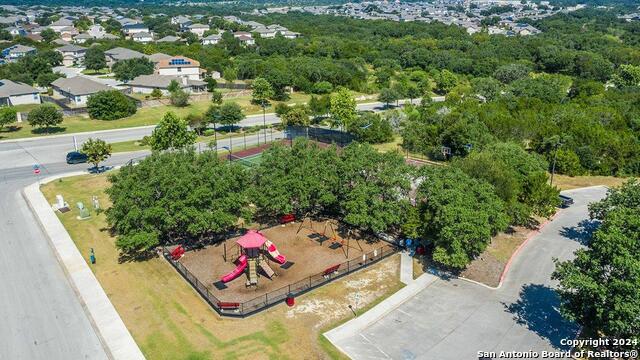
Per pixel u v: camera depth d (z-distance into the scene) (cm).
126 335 3269
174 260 4216
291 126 9262
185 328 3338
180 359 3042
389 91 11394
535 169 5381
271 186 4666
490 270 4166
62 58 15300
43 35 19575
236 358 3052
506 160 5438
